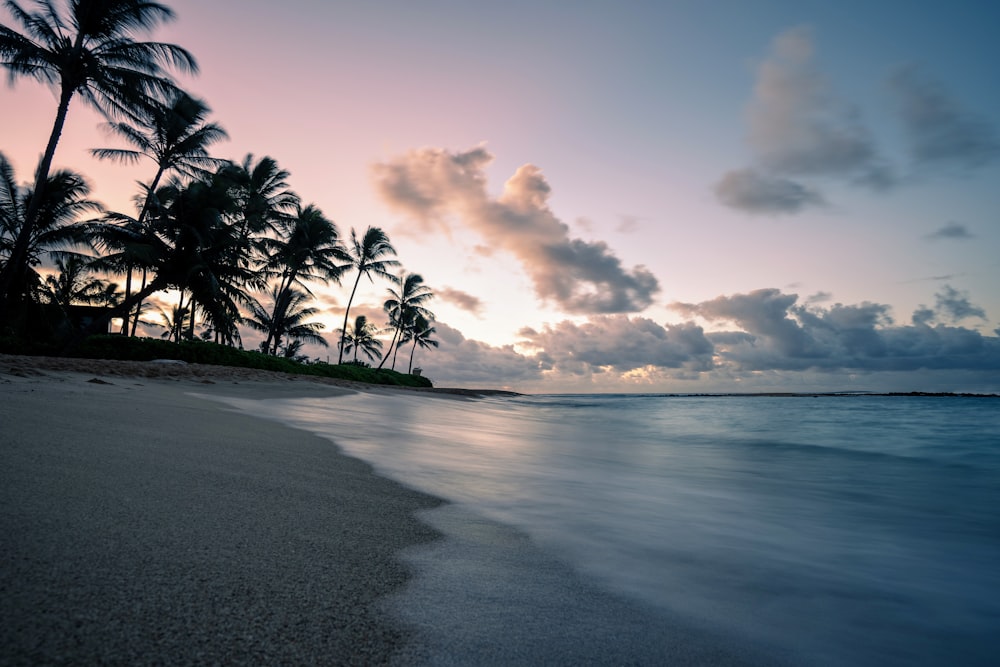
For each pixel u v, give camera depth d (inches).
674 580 89.4
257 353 973.8
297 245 1320.1
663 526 125.4
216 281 856.9
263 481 124.9
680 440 427.8
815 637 72.4
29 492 90.6
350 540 90.7
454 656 56.5
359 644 56.7
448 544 95.3
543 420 692.1
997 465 293.0
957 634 77.0
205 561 72.6
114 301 1338.6
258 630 56.7
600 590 81.4
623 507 144.2
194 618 57.1
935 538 135.8
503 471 191.0
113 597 59.0
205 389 440.5
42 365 412.2
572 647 61.9
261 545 81.9
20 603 54.8
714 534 121.7
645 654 62.2
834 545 122.6
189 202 863.7
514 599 74.0
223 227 904.9
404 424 358.6
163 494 101.3
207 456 144.0
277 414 311.9
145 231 843.4
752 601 83.3
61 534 74.4
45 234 804.6
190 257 848.3
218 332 976.3
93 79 716.7
